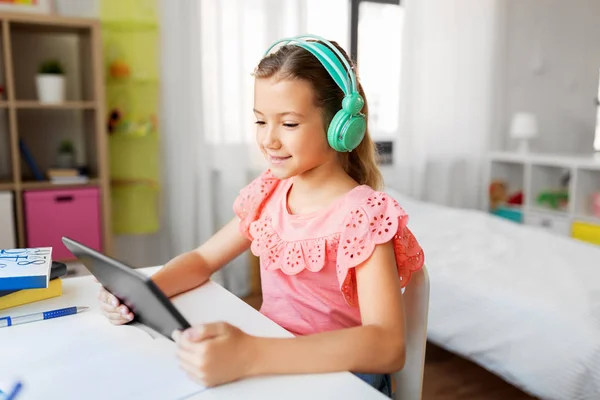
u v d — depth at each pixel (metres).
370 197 0.83
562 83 3.83
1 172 2.48
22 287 0.83
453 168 3.51
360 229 0.79
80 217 2.32
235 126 2.73
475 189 3.51
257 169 2.83
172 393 0.61
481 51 3.37
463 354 1.73
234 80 2.70
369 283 0.76
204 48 2.63
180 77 2.58
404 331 0.73
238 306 0.88
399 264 0.83
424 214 2.65
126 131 2.47
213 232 2.83
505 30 3.53
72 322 0.82
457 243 2.15
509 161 3.57
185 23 2.57
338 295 0.86
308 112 0.77
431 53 3.25
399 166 3.26
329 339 0.68
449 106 3.35
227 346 0.63
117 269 0.65
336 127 0.78
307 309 0.87
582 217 3.10
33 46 2.46
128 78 2.45
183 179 2.65
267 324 0.81
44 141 2.54
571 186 3.14
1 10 2.27
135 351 0.72
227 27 2.66
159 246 2.82
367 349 0.68
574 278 1.71
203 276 0.98
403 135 3.23
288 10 2.77
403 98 3.19
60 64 2.51
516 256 1.97
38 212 2.24
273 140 0.79
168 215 2.73
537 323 1.52
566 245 2.12
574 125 3.92
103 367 0.67
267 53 0.88
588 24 3.85
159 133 2.62
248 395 0.61
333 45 0.83
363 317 0.76
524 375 1.53
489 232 2.30
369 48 3.14
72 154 2.52
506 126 3.69
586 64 3.89
